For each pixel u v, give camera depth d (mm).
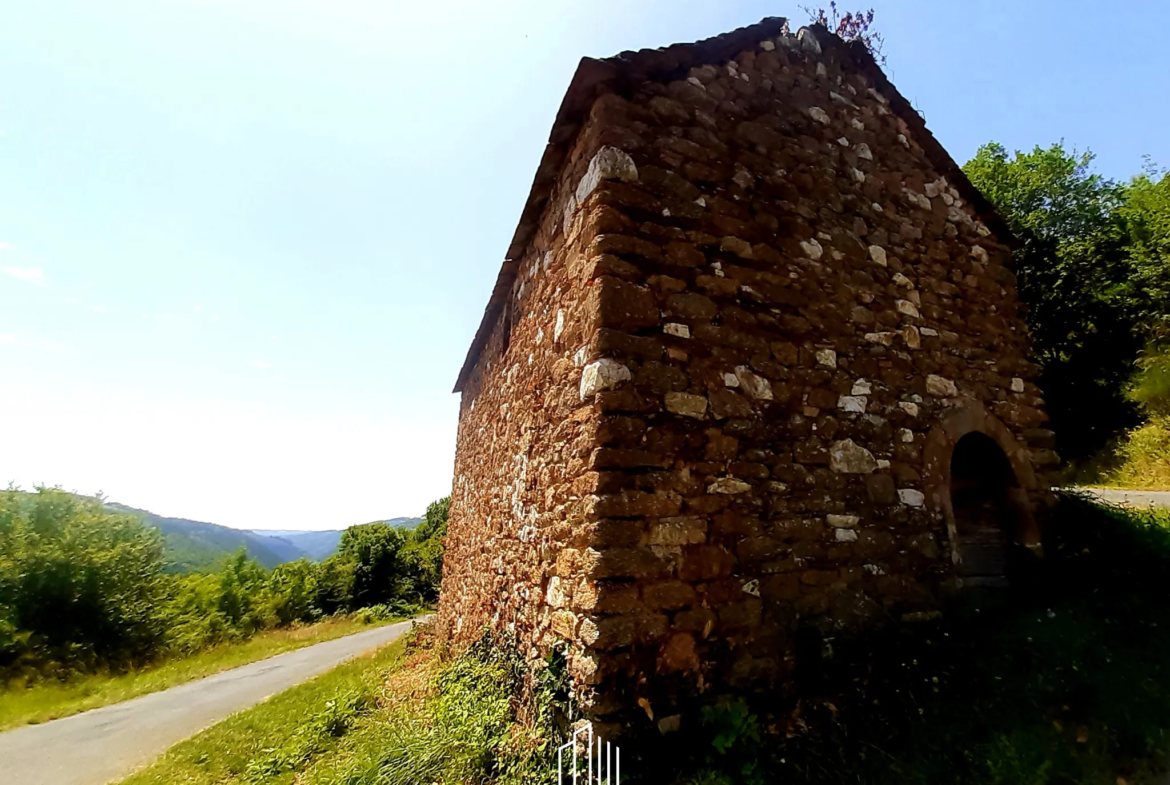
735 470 3703
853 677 3693
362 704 6551
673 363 3637
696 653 3270
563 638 3518
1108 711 3127
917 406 4859
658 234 3816
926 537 4512
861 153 5312
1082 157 15609
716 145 4336
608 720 2912
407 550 34219
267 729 6469
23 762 6188
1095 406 12188
